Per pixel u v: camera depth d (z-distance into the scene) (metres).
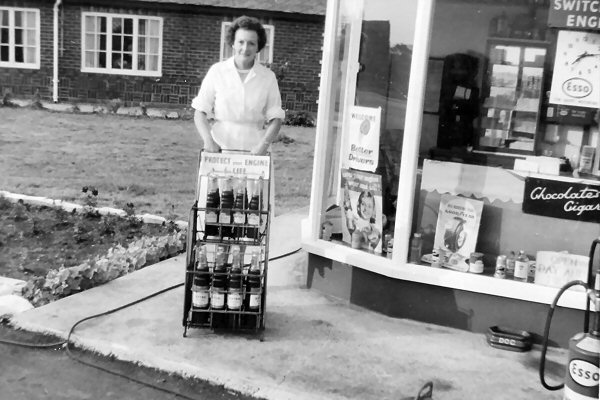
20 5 19.28
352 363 4.54
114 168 12.26
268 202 4.91
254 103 5.34
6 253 6.95
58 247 7.22
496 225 5.18
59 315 5.12
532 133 5.16
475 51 5.12
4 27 19.52
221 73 5.36
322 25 19.69
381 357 4.64
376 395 4.13
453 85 5.16
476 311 5.10
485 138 5.21
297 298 5.68
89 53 19.75
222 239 4.90
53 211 8.61
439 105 5.17
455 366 4.57
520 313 4.99
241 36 5.25
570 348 3.71
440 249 5.29
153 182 11.38
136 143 14.63
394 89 5.35
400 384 4.28
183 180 11.65
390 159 5.40
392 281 5.30
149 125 16.88
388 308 5.35
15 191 10.24
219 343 4.75
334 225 5.87
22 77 19.62
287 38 19.75
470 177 5.22
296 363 4.50
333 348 4.75
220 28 19.70
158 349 4.61
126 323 5.02
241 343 4.76
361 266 5.40
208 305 4.88
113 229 7.89
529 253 5.11
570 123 5.08
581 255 4.95
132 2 19.33
